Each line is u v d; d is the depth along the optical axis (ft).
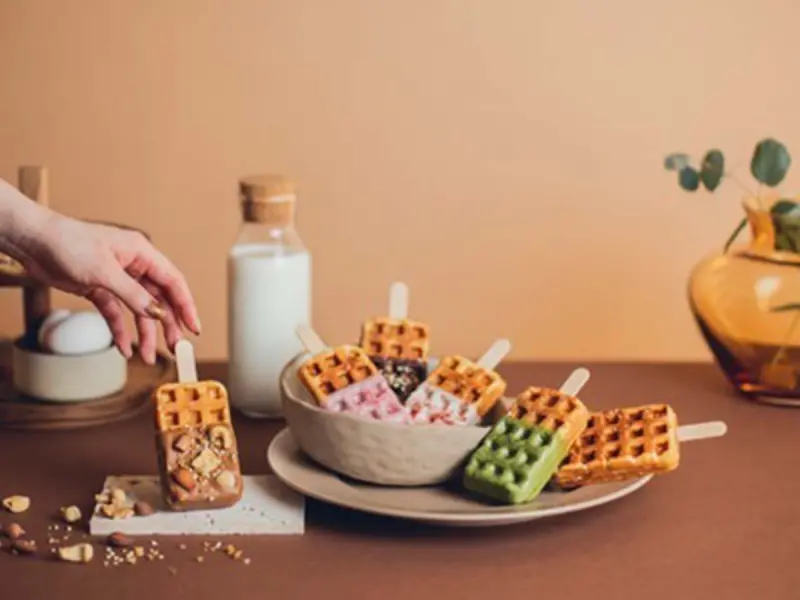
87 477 4.18
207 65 7.12
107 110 7.17
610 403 5.05
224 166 7.24
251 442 4.56
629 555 3.66
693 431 4.04
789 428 4.81
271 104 7.17
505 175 7.25
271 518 3.78
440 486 3.95
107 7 7.04
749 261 5.03
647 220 7.31
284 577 3.49
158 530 3.75
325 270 7.38
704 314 5.09
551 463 3.80
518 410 3.96
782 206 4.91
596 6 7.06
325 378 4.08
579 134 7.20
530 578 3.51
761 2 7.06
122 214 7.31
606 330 7.47
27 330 4.93
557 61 7.12
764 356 4.98
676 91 7.15
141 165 7.24
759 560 3.65
